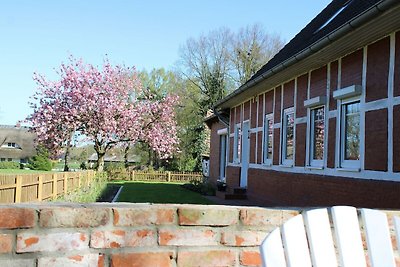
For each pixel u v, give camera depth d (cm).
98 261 180
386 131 698
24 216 172
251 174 1462
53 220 176
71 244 178
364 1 948
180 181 3070
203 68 3803
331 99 902
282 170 1170
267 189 1284
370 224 160
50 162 3828
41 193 858
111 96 2625
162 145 2945
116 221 184
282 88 1203
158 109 2933
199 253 192
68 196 1140
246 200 1450
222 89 3750
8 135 5441
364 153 762
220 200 1477
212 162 2253
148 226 188
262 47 3791
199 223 193
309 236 148
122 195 1688
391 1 552
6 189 661
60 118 2533
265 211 201
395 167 669
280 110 1211
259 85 1257
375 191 717
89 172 1667
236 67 3806
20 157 5303
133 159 3972
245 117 1579
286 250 141
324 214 154
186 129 3666
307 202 991
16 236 171
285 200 1131
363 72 777
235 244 196
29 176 768
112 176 3042
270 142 1312
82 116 2550
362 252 155
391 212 218
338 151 857
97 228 182
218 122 2125
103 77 2675
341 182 834
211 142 2322
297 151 1073
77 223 179
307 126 1016
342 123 856
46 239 175
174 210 192
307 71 1034
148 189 2086
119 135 2670
